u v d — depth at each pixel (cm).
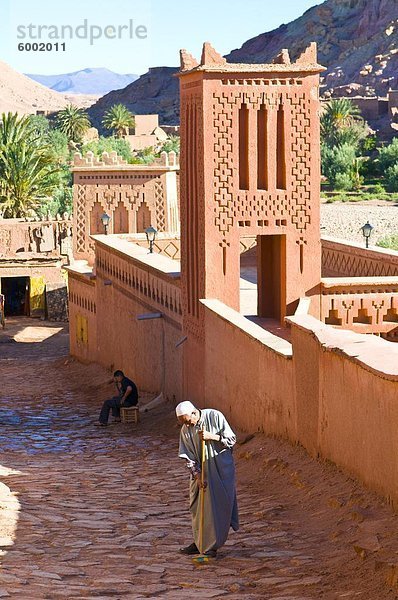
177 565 1079
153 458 1930
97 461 1916
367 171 14888
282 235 2245
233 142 2150
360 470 1293
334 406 1400
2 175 8281
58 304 6150
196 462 1129
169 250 3584
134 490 1552
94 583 980
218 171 2155
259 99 2153
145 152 18800
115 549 1146
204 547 1110
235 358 1958
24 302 6438
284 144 2181
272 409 1725
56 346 5194
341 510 1235
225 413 2052
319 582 979
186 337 2388
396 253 2664
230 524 1130
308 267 2242
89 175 4988
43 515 1311
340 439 1379
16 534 1188
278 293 2341
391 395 1166
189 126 2248
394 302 2288
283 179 2200
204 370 2231
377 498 1220
